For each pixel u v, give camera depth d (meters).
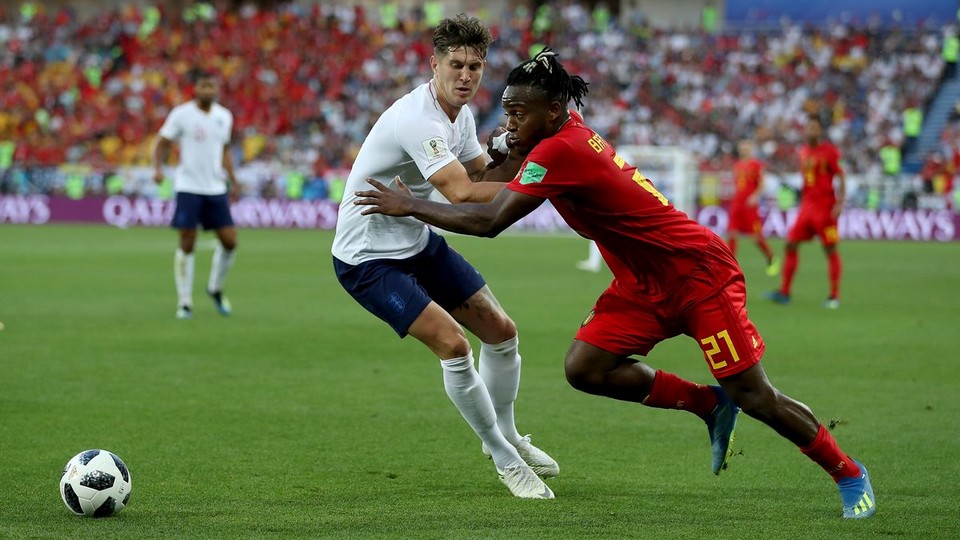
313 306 22.97
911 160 56.69
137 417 12.24
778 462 10.55
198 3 71.94
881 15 64.12
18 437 11.16
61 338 18.03
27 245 38.78
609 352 9.00
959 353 17.39
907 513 8.60
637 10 69.88
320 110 60.81
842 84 60.72
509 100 8.50
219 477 9.72
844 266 35.00
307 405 13.09
